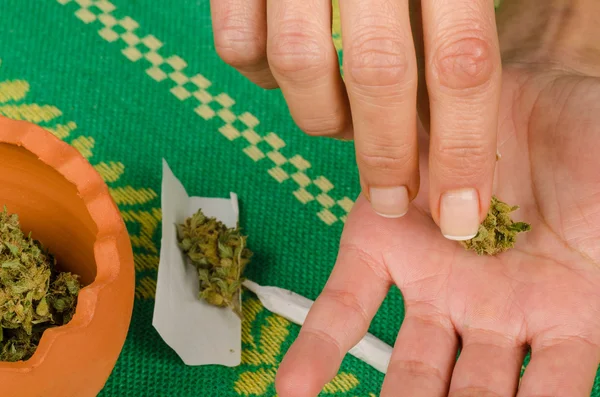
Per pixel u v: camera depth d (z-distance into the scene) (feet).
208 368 1.65
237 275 1.66
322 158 1.85
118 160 1.80
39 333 1.49
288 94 1.34
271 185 1.81
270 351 1.68
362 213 1.52
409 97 1.28
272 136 1.86
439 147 1.30
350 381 1.66
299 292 1.73
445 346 1.44
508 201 1.54
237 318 1.67
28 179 1.54
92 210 1.45
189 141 1.84
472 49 1.25
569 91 1.56
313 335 1.40
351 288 1.46
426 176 1.55
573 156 1.51
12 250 1.47
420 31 1.37
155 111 1.86
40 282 1.48
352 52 1.26
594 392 1.65
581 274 1.45
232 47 1.36
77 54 1.89
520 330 1.43
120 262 1.42
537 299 1.43
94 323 1.38
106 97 1.86
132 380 1.63
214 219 1.71
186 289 1.64
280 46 1.30
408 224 1.50
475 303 1.45
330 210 1.80
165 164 1.69
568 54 1.74
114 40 1.94
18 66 1.86
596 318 1.41
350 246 1.50
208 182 1.80
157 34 1.97
